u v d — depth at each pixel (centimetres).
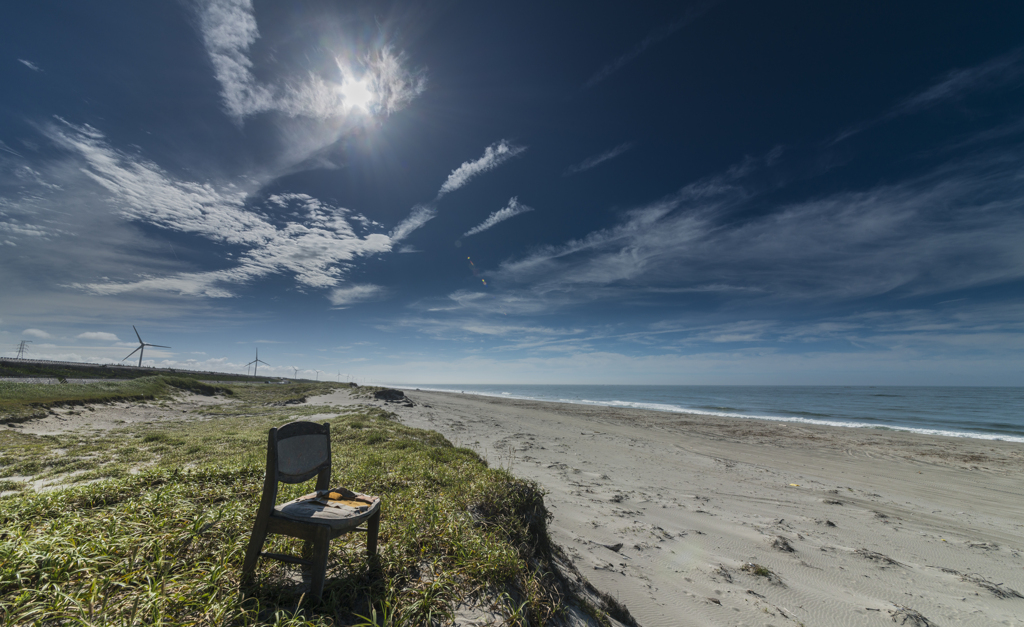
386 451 1052
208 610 250
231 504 449
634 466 1514
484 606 315
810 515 1012
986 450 2066
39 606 238
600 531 778
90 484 534
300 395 4816
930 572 709
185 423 2248
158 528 364
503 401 6456
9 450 1177
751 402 6378
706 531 841
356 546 368
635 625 472
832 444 2238
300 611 266
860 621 535
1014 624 551
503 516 516
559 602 361
